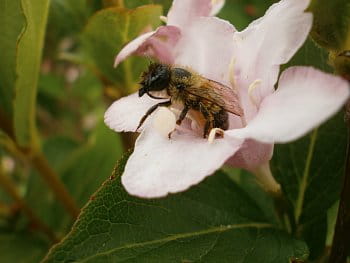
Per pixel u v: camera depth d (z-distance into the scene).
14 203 0.11
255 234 0.06
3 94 0.09
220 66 0.06
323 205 0.07
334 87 0.05
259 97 0.06
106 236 0.06
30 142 0.09
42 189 0.11
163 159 0.05
